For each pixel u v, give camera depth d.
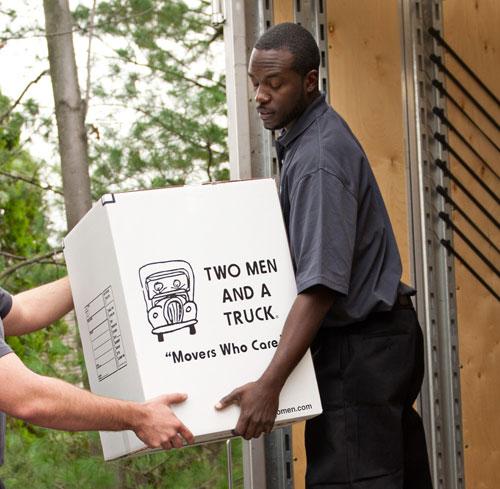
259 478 2.92
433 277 3.45
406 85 3.42
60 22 8.23
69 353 7.17
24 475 6.60
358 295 2.47
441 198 3.48
